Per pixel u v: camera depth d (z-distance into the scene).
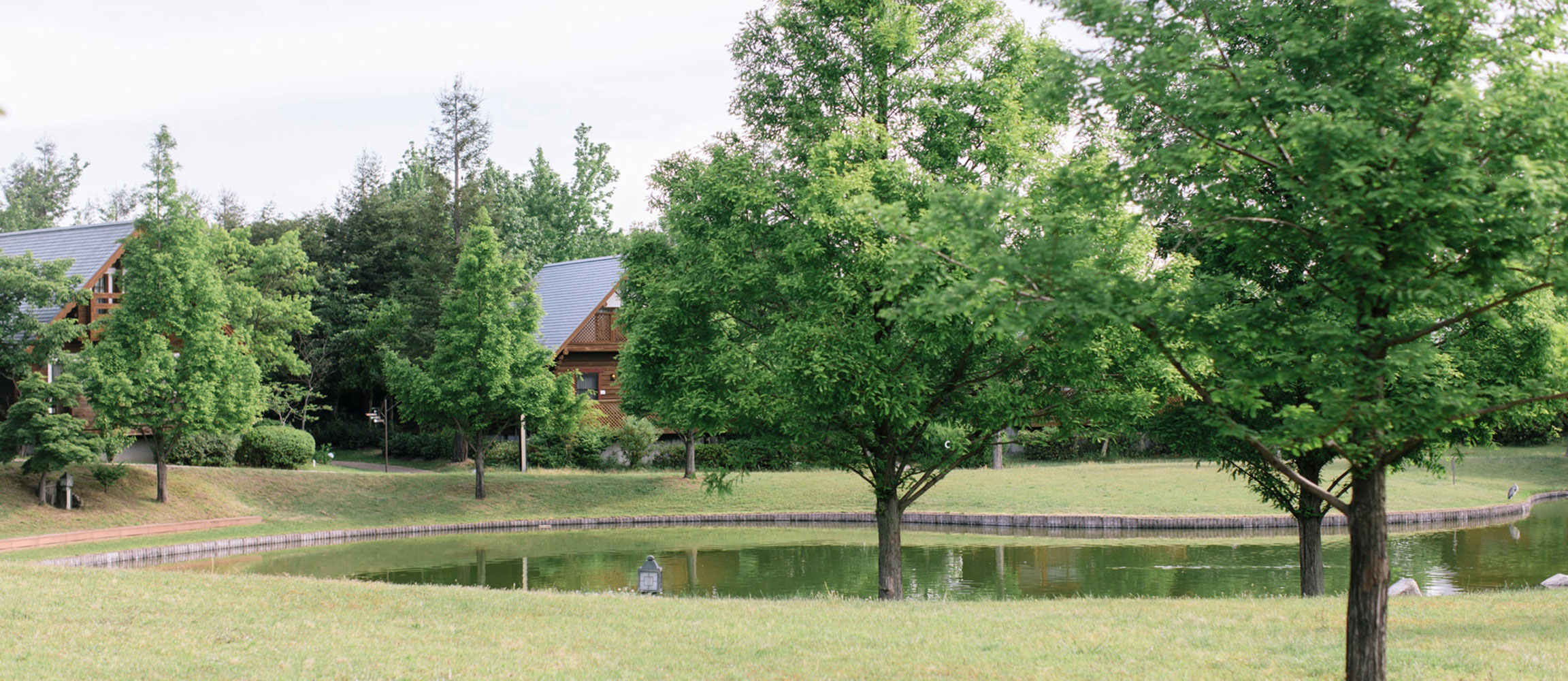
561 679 8.64
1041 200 8.81
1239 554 23.75
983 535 28.78
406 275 49.34
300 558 24.59
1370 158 6.16
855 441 16.08
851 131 14.29
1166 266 11.92
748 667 9.09
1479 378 12.84
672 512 33.12
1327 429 6.71
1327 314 7.75
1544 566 20.86
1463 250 6.61
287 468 36.53
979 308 7.02
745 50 16.31
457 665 9.02
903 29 14.94
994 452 39.44
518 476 36.09
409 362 34.00
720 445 40.47
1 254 27.95
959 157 15.07
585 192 67.31
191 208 29.34
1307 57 6.83
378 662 9.09
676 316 15.60
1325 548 24.50
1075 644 9.73
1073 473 37.00
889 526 16.05
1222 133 7.29
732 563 23.31
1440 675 8.12
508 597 12.88
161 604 11.31
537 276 47.62
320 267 48.19
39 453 25.55
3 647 9.08
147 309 28.30
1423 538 26.12
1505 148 6.36
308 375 43.72
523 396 32.94
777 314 15.34
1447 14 6.42
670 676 8.74
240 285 35.66
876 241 13.15
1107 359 13.12
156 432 28.50
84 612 10.64
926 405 14.73
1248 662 8.81
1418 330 7.71
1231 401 7.36
